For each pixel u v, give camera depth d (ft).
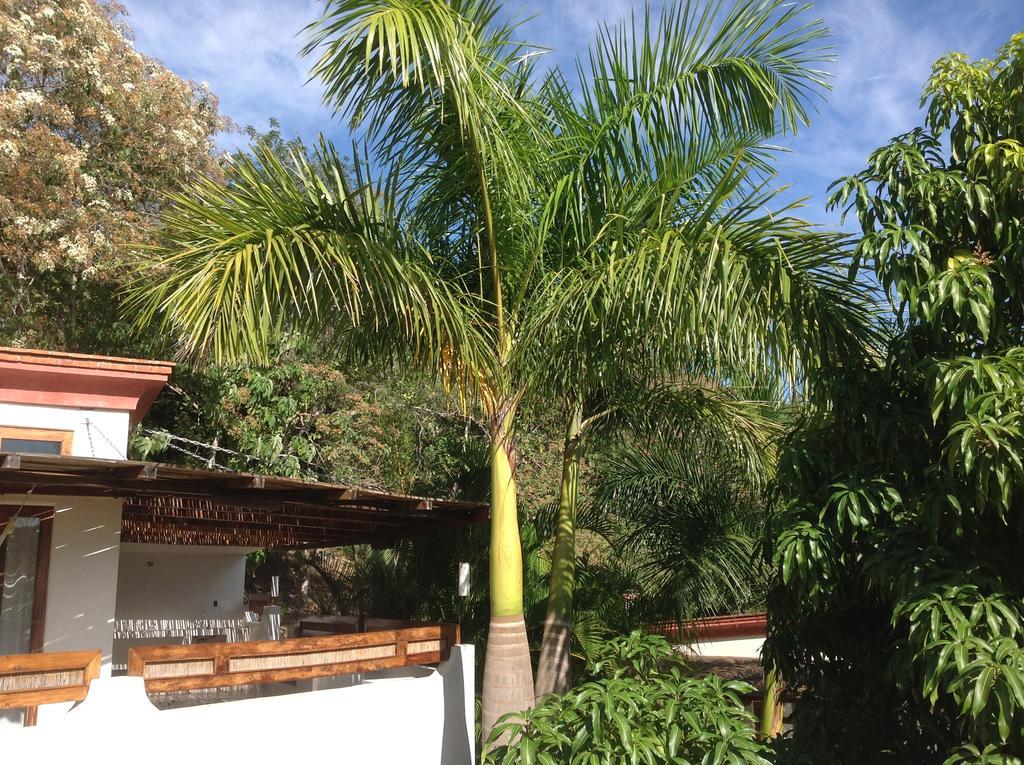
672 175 23.18
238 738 21.43
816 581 16.72
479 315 24.22
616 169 23.58
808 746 18.24
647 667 20.42
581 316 20.77
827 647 19.20
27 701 18.49
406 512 26.53
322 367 54.70
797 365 19.34
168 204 51.57
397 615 37.35
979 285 15.60
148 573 42.91
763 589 30.66
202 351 20.20
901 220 17.61
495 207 23.21
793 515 17.53
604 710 17.03
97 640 24.26
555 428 29.91
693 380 24.47
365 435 55.93
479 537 34.19
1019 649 13.56
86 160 48.49
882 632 18.69
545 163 23.48
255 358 19.63
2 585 23.67
